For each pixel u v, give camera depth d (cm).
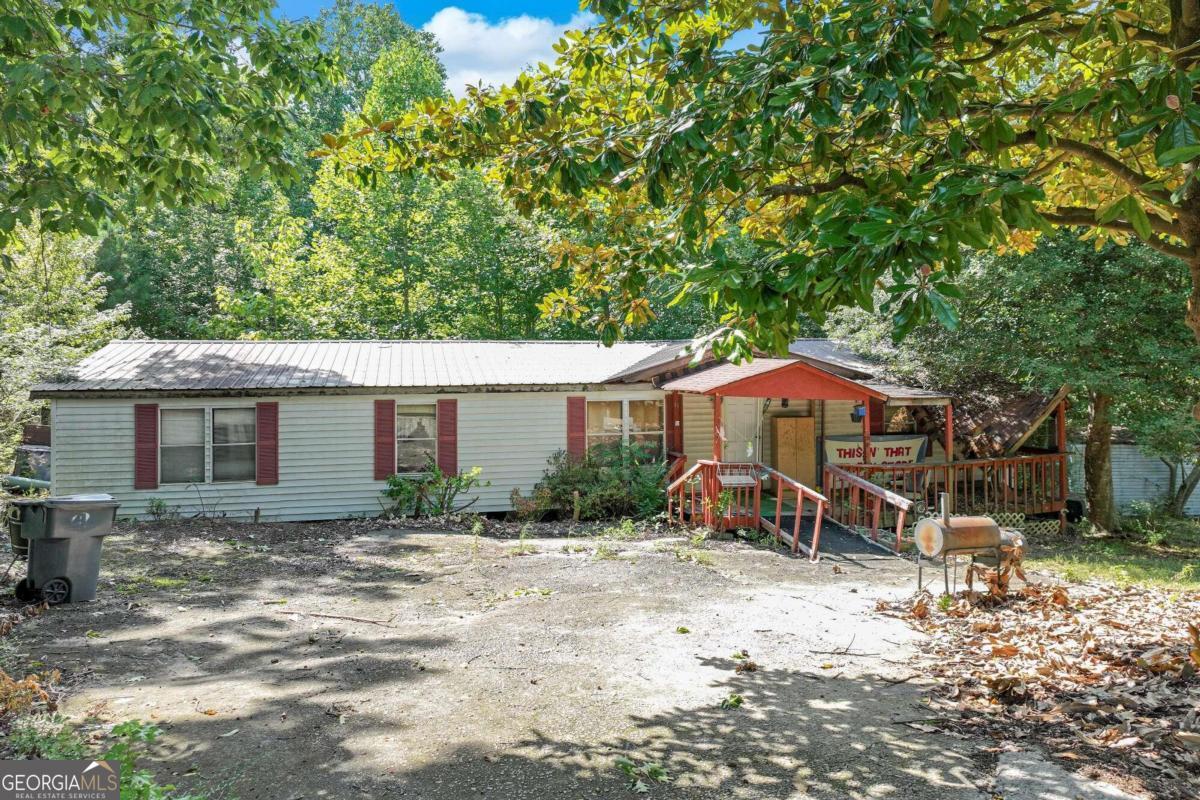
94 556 926
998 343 1750
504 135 725
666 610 898
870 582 1102
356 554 1264
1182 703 543
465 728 548
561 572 1114
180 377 1631
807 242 460
